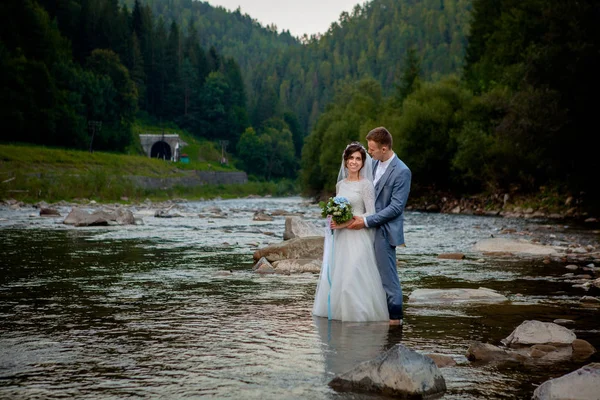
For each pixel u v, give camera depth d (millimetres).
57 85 108500
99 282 8461
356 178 6426
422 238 17594
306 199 83938
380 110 74125
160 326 5633
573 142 31547
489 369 4266
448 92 49875
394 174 6277
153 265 10484
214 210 37906
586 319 6043
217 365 4293
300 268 9844
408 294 7648
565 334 5062
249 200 81000
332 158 66688
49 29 120375
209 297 7293
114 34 160750
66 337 5152
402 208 6172
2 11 101438
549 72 30578
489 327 5688
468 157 41000
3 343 4926
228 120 186500
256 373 4094
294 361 4414
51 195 46281
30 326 5602
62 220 24188
